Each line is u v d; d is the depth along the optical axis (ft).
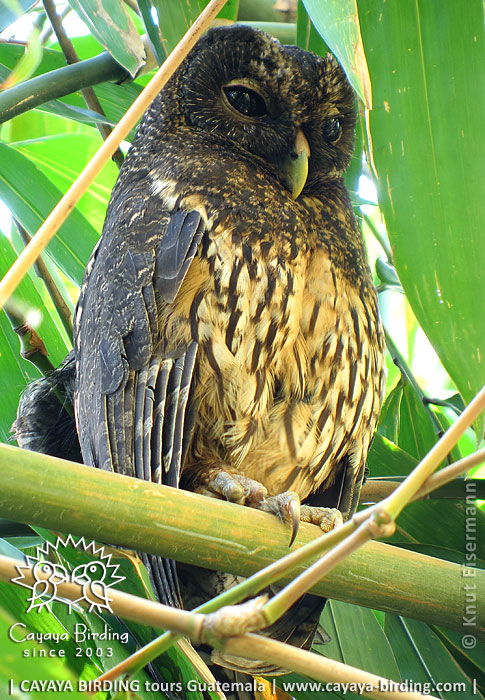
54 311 16.62
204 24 14.76
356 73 15.83
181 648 15.90
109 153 14.20
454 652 16.26
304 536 15.88
